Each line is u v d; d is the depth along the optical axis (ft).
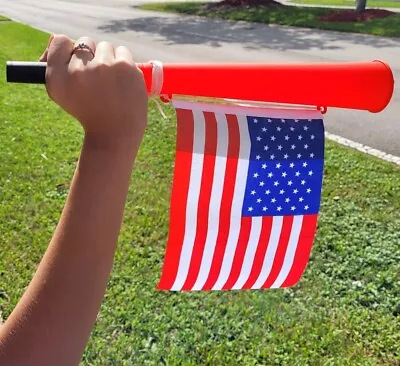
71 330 2.99
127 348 9.59
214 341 9.77
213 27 58.08
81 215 3.02
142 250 12.56
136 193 15.40
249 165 4.44
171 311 10.46
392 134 21.86
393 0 92.58
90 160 3.05
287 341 9.77
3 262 12.09
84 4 89.61
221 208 4.48
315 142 4.54
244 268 4.65
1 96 25.57
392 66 36.32
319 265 12.03
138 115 3.07
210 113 4.34
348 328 10.14
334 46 44.96
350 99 4.18
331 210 14.64
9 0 97.71
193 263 4.57
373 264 12.12
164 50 44.21
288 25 58.18
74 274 3.01
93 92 2.98
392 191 16.02
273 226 4.62
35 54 36.68
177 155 4.31
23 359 2.94
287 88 4.06
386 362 9.44
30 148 18.66
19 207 14.55
